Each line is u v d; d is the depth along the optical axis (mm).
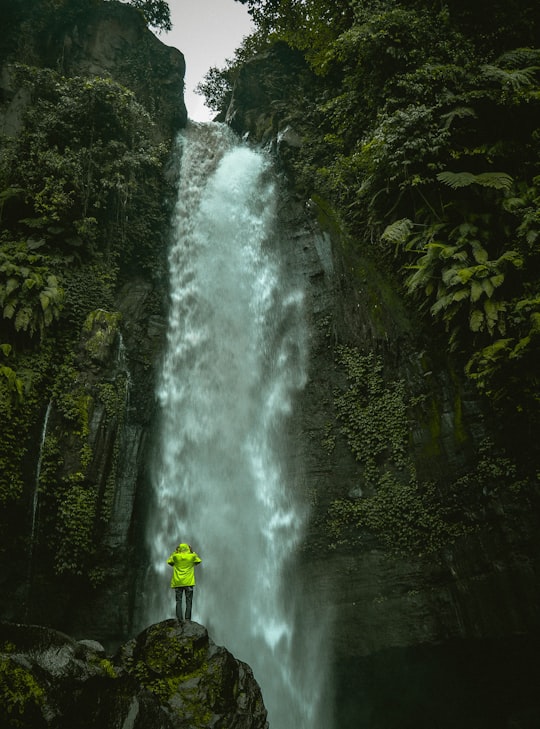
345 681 13852
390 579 13430
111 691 6238
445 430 13469
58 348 15672
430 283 13344
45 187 17094
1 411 13484
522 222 12562
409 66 15781
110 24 23547
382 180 15438
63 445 14445
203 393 18125
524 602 11562
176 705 7199
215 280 19938
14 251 16094
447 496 13125
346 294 16891
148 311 18750
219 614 14875
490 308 11812
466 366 12266
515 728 12195
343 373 16094
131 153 19547
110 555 14430
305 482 15500
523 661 12180
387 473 14219
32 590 13273
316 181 19406
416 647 12695
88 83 19172
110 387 15641
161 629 8195
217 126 24531
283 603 14500
